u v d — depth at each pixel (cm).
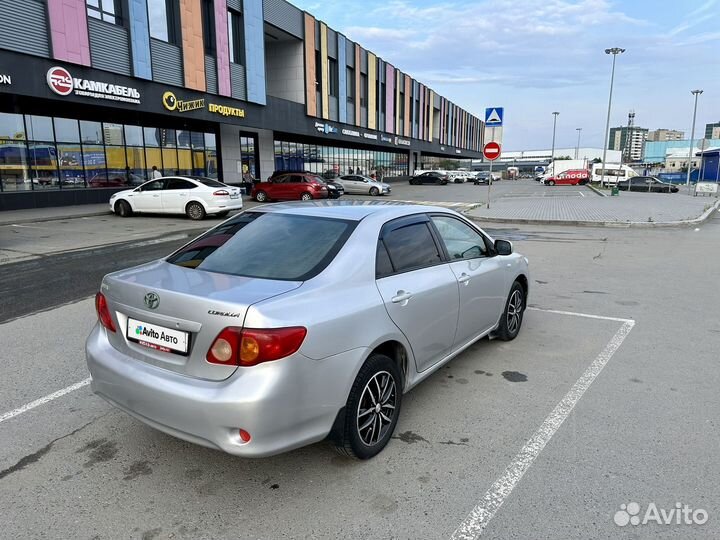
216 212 1706
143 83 1964
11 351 499
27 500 276
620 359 480
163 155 2445
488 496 280
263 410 248
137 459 316
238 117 2536
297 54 3120
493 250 494
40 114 1916
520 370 455
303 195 2484
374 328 304
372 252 332
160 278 305
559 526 256
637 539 246
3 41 1481
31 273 862
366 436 312
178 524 258
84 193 2084
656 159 11394
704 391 410
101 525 257
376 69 4197
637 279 835
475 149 8519
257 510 269
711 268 929
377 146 4750
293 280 294
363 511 268
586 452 322
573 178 5703
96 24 1756
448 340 400
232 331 253
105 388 303
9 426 355
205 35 2281
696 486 287
